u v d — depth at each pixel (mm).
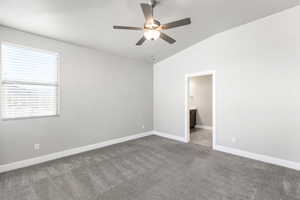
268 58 2912
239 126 3318
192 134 5262
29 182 2281
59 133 3211
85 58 3594
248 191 2068
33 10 2205
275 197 1943
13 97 2697
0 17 2322
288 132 2721
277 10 2717
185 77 4352
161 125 5094
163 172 2604
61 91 3223
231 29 3385
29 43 2826
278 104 2818
